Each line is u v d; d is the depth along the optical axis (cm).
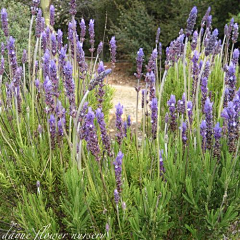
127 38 982
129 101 655
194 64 245
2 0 644
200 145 218
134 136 256
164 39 944
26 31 565
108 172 208
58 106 198
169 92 381
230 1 869
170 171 201
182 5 909
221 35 923
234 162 191
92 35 310
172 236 212
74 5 257
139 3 1002
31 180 230
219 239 202
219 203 196
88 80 331
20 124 263
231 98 211
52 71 183
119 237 192
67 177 192
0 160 233
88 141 177
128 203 197
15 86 237
